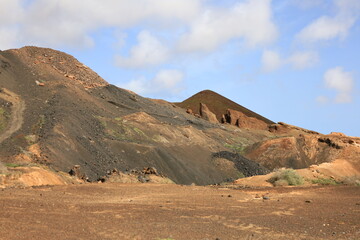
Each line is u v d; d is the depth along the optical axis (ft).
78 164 144.87
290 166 278.05
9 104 211.20
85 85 331.16
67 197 66.28
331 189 100.07
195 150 236.02
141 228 44.11
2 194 62.59
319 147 308.19
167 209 59.36
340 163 143.02
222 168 219.61
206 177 201.26
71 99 254.06
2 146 136.98
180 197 75.10
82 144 168.76
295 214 60.59
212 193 84.58
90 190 77.61
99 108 266.57
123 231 41.98
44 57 368.27
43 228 40.68
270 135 410.72
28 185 84.53
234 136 361.51
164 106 413.18
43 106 222.07
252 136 387.34
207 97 610.65
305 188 102.94
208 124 392.68
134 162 180.45
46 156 136.05
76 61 398.21
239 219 53.93
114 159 171.94
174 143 233.55
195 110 571.69
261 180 120.16
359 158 156.15
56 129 170.50
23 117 192.24
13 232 37.86
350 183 122.93
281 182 115.03
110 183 94.48
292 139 297.12
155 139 228.84
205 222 50.44
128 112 296.71
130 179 119.75
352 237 44.60
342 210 65.67
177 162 198.18
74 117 203.82
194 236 41.50
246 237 42.63
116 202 64.39
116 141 191.21
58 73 332.80
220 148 271.08
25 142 149.07
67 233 39.32
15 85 264.93
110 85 355.36
